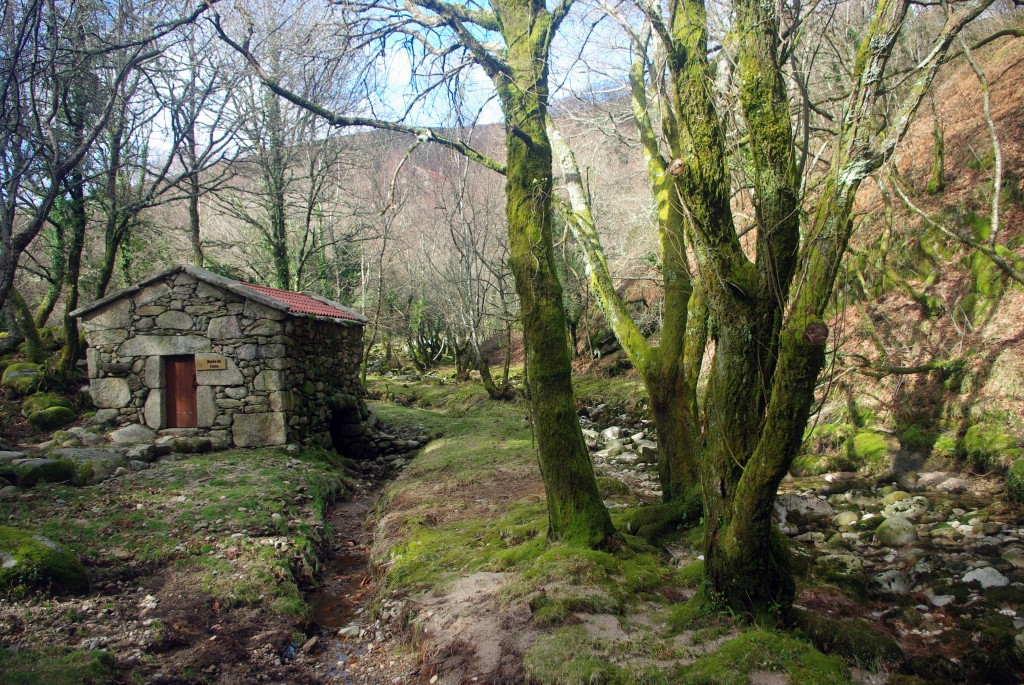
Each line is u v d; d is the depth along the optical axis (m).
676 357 6.24
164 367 10.51
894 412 8.89
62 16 8.00
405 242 21.91
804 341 3.06
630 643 3.69
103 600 4.76
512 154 5.21
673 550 5.41
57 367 12.97
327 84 6.04
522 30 5.27
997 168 4.76
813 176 8.33
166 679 3.89
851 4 8.01
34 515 6.25
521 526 5.77
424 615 4.52
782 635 3.55
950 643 3.93
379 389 19.70
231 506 6.90
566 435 5.17
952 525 6.03
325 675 4.20
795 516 6.70
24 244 7.00
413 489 8.09
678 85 3.91
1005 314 8.30
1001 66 11.30
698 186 3.76
